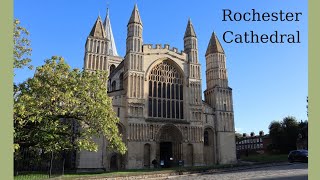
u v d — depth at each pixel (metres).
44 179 23.69
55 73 25.92
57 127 25.34
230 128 65.56
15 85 24.89
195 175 34.66
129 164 51.62
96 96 27.64
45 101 24.27
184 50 66.25
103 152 50.16
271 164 46.59
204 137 63.53
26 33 25.59
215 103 65.81
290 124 94.06
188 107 60.78
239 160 68.69
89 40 55.31
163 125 56.78
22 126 23.48
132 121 54.00
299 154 47.28
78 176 29.42
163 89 60.16
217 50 69.81
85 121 27.06
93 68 54.19
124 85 57.22
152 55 60.06
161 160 55.09
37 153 26.53
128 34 59.50
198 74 63.88
